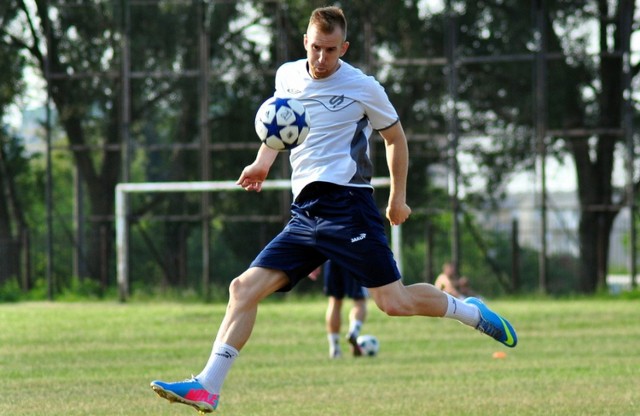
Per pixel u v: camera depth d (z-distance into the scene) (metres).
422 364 30.70
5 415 20.25
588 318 49.69
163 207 79.69
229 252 82.38
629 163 74.25
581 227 77.62
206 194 77.00
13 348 36.03
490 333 18.31
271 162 16.98
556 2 77.19
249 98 78.38
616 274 106.81
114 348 36.38
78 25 78.94
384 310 17.22
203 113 76.94
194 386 16.22
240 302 16.72
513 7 77.44
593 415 19.80
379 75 77.88
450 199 76.56
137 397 23.11
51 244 77.69
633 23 79.12
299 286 81.44
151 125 78.81
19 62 84.75
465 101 77.81
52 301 76.62
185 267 78.69
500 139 77.25
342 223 16.83
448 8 77.94
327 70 16.89
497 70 77.12
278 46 77.25
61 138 84.75
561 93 76.69
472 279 81.12
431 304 17.62
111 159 80.88
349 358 32.88
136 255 81.75
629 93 74.56
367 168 17.19
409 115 77.56
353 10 80.06
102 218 80.12
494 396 22.88
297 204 17.22
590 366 29.47
